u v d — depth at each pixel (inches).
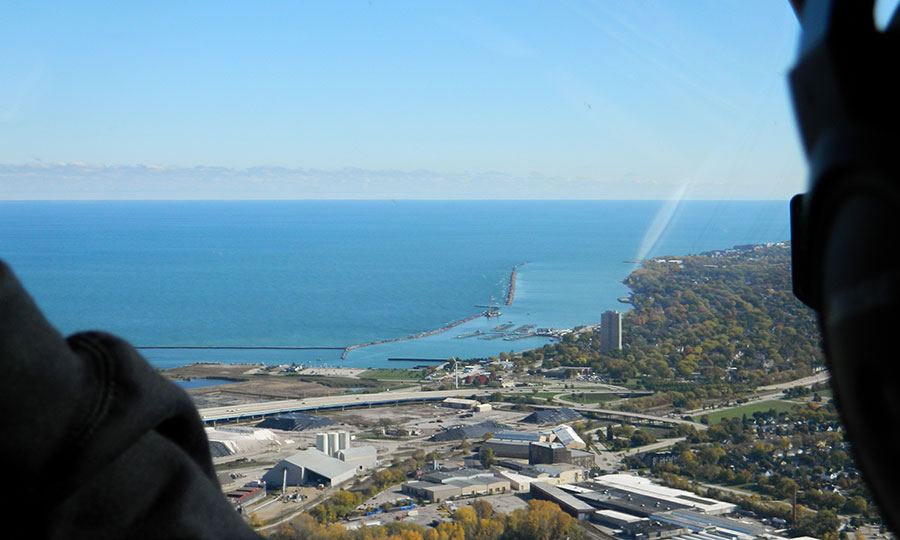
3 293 16.3
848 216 16.4
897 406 15.1
